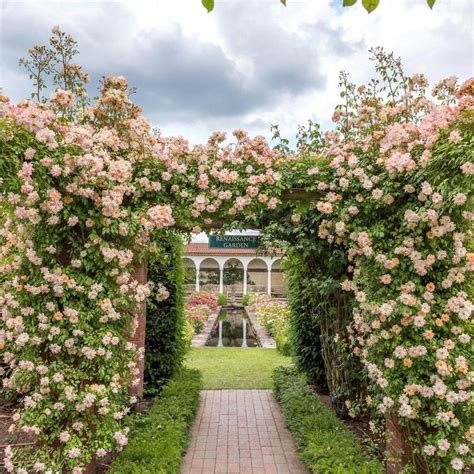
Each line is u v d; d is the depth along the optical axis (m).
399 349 2.65
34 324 2.84
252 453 3.57
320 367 5.32
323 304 4.29
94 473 3.00
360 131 3.21
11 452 2.72
